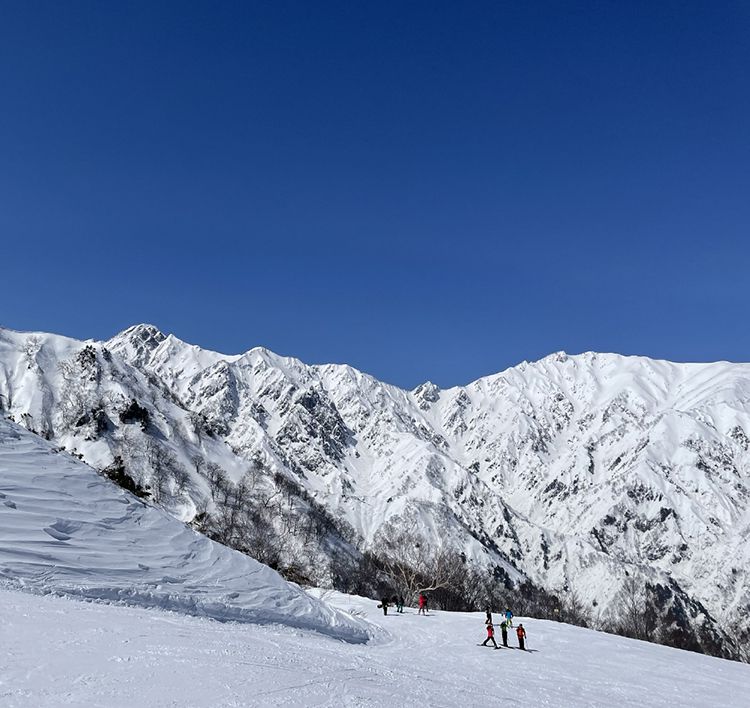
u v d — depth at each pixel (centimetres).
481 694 2684
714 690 3778
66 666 1788
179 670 1909
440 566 12594
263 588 4506
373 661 3117
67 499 4547
